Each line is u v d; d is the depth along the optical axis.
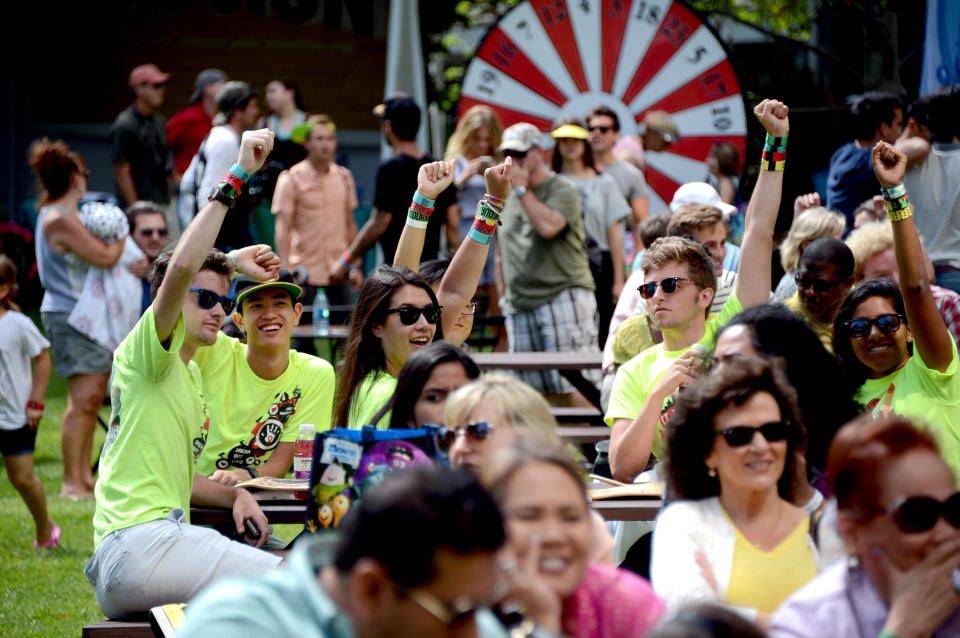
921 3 51.75
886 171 15.85
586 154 32.72
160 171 39.06
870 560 9.91
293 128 37.78
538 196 29.44
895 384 16.09
